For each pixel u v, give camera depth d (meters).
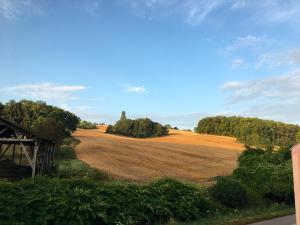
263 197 25.56
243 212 21.12
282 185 25.25
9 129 32.72
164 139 108.44
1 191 13.20
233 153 78.31
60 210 13.50
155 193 17.39
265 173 25.94
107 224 14.77
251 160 29.89
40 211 13.24
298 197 6.12
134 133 114.44
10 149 52.22
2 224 12.51
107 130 116.88
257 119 124.19
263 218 18.98
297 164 6.17
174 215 17.67
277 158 29.95
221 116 134.38
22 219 12.87
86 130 122.06
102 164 51.34
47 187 14.17
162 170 52.53
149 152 68.88
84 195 14.35
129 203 15.80
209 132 132.50
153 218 16.72
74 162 45.44
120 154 62.97
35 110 82.94
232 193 22.12
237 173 26.86
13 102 85.06
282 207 24.05
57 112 83.88
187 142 101.25
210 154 74.12
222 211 21.20
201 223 17.06
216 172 53.41
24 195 13.34
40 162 36.91
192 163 61.88
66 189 14.30
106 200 14.98
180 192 18.34
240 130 118.56
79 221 13.68
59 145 58.31
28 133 32.38
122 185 16.52
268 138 113.50
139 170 50.16
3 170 33.28
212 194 22.30
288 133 116.00
